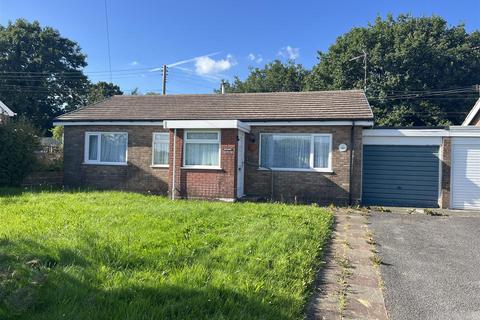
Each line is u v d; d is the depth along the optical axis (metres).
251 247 6.46
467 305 4.81
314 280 5.41
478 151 13.58
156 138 15.92
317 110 14.84
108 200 11.60
